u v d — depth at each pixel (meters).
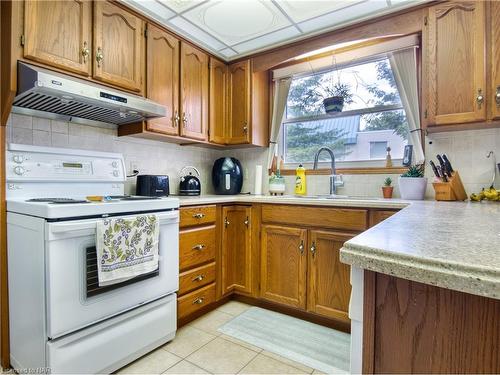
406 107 2.22
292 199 2.09
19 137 1.72
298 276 2.07
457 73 1.80
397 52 2.26
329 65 2.60
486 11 1.72
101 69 1.81
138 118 2.04
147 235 1.57
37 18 1.53
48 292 1.25
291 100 2.89
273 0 1.95
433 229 0.71
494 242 0.56
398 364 0.51
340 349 1.74
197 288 2.08
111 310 1.46
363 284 0.55
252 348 1.74
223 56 2.75
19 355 1.45
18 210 1.44
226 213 2.33
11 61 1.45
